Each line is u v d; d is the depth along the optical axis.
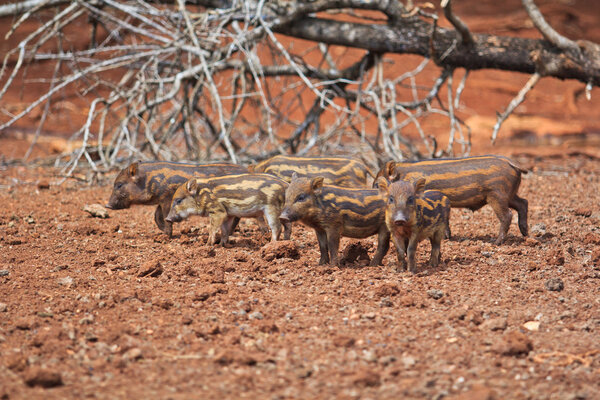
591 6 57.34
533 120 36.09
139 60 25.02
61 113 37.50
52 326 9.36
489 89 43.59
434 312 10.04
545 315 9.91
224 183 13.95
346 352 8.62
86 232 15.20
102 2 23.94
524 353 8.55
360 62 23.84
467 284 11.31
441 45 21.86
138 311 9.98
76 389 7.61
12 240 14.14
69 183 21.92
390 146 21.12
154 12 22.08
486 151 30.53
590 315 9.87
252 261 12.57
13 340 8.88
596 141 33.44
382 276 11.62
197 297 10.45
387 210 11.48
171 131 22.77
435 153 22.28
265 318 9.80
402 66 45.59
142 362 8.32
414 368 8.17
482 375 8.00
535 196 19.48
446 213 12.00
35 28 49.03
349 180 14.86
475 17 54.47
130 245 14.15
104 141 30.61
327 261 12.51
